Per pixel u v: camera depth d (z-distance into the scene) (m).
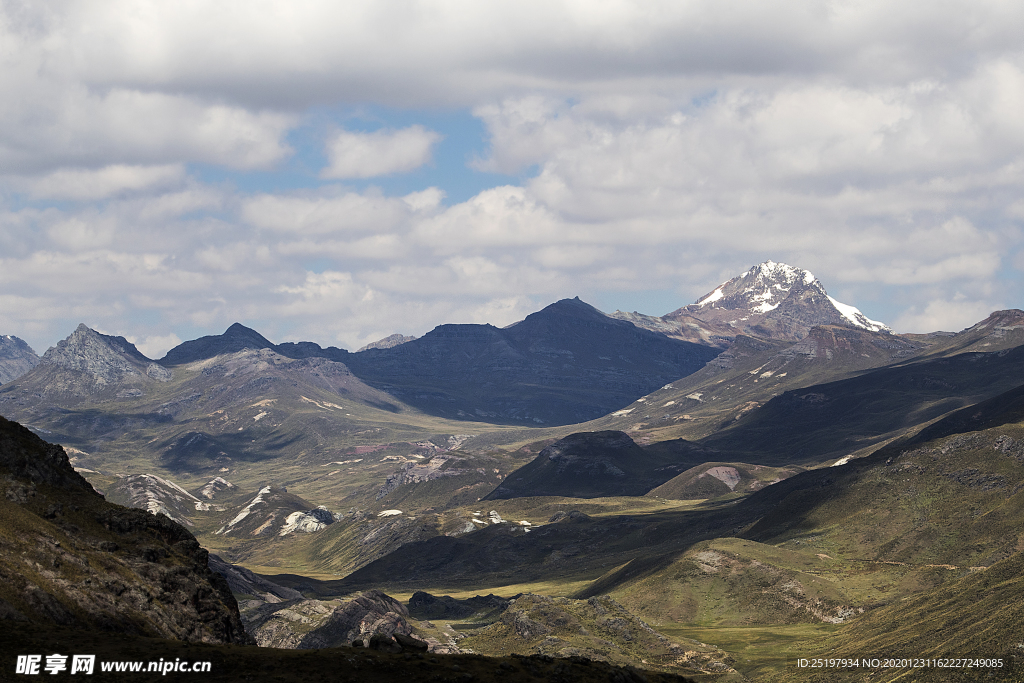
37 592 96.56
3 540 105.31
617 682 94.81
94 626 99.12
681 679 103.12
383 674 84.81
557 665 96.06
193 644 89.44
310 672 83.56
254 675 81.62
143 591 114.62
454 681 85.81
